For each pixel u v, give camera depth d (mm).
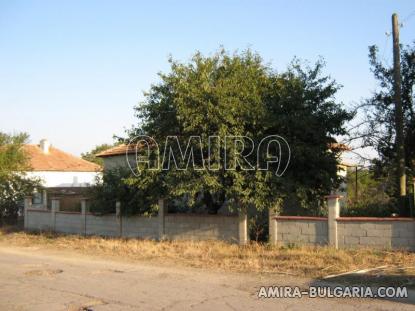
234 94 15719
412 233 13797
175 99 15594
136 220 19938
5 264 14250
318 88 16984
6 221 29359
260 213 16781
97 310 8281
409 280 10352
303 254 13992
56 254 16875
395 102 16156
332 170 16578
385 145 18656
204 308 8344
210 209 18484
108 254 16328
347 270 11773
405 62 18438
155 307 8461
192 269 12836
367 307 8383
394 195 17000
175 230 18359
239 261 13680
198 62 16516
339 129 16797
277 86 16578
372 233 14266
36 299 9188
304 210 17531
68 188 31953
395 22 16156
